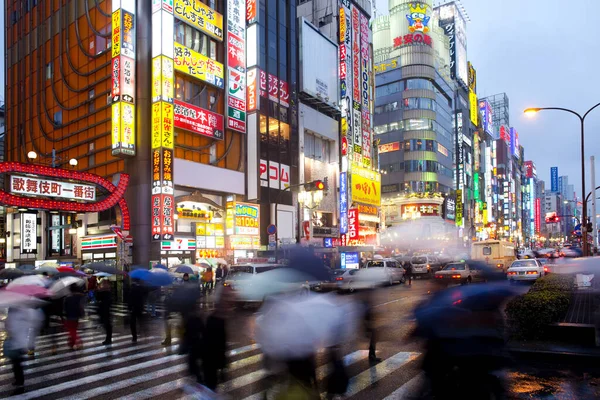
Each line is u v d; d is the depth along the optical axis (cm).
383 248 5166
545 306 1071
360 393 771
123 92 3150
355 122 5497
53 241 3928
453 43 10462
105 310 1288
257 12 4100
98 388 845
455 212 8956
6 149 4538
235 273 2036
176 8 3372
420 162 8256
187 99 3538
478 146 11294
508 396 745
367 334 1048
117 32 3189
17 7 4525
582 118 2919
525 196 19025
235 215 3725
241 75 3953
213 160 3700
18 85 4422
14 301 892
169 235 3155
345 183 5091
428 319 701
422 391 752
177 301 766
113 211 3462
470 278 2912
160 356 1109
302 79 4653
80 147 3659
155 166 3164
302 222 4472
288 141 4422
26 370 992
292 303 688
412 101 8425
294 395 644
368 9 5997
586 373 872
